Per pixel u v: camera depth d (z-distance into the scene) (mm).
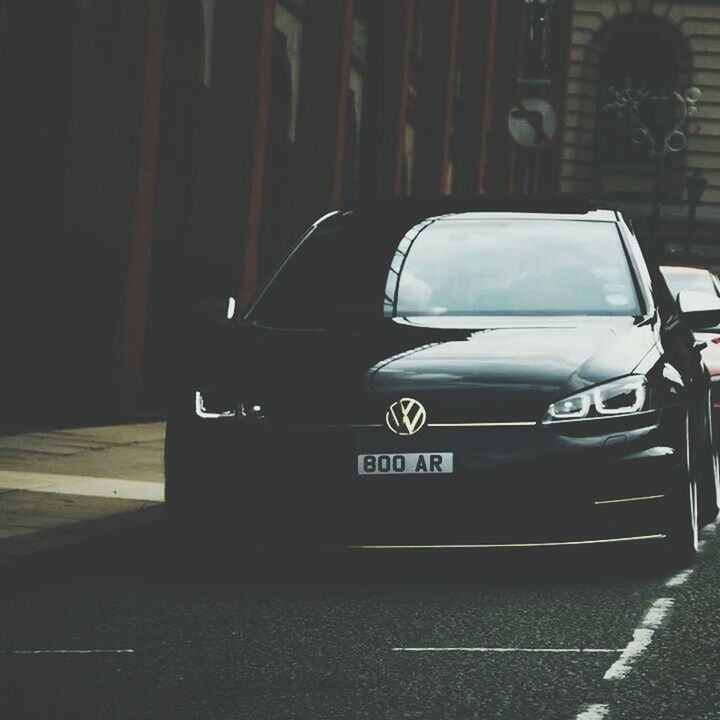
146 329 25031
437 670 8125
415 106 44125
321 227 12875
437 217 12672
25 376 21406
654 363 10820
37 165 21062
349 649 8594
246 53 27844
